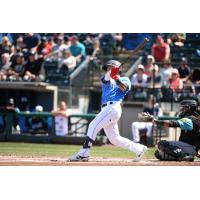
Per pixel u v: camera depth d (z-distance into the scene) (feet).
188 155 107.76
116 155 133.28
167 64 192.85
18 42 217.36
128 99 187.11
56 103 203.72
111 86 103.14
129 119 186.91
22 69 207.10
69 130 180.14
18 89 204.74
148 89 186.60
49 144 170.19
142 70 189.06
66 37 219.00
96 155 131.44
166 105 182.80
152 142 168.86
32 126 182.09
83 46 214.07
